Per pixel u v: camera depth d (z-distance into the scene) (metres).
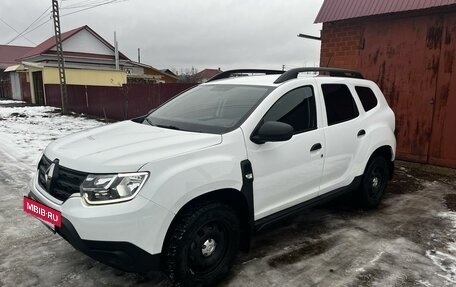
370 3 7.33
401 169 7.00
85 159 2.76
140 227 2.53
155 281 3.13
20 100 32.94
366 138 4.56
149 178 2.59
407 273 3.33
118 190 2.54
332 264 3.47
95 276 3.19
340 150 4.18
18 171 6.66
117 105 15.89
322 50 8.52
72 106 19.61
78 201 2.60
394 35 7.20
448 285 3.15
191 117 3.66
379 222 4.50
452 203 5.20
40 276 3.19
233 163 3.05
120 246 2.51
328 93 4.21
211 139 3.05
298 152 3.63
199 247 2.90
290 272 3.32
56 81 25.39
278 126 3.09
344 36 8.02
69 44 31.30
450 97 6.61
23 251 3.63
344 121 4.32
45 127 13.29
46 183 2.95
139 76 33.78
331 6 8.02
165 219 2.62
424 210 4.92
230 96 3.79
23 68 29.39
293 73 3.91
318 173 3.92
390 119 5.08
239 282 3.14
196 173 2.79
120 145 2.96
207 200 2.96
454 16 6.41
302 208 3.80
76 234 2.55
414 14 6.85
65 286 3.04
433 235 4.14
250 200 3.21
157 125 3.67
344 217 4.65
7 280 3.12
